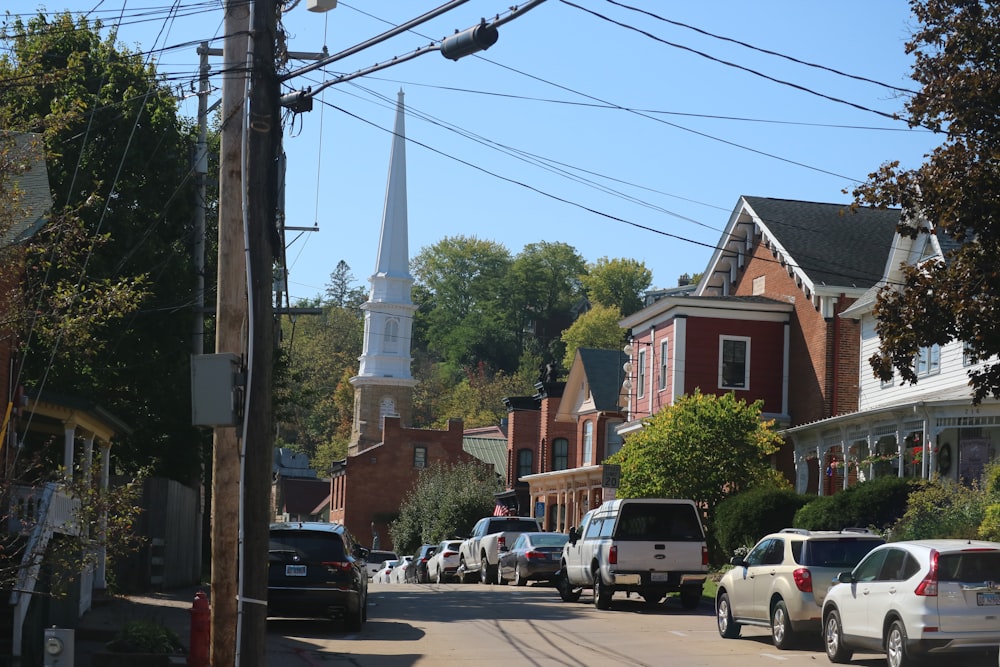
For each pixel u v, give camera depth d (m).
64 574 33.00
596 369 117.94
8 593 31.30
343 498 174.12
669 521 53.84
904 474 68.44
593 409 115.50
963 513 52.84
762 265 96.56
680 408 75.00
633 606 56.59
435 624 46.91
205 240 70.50
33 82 35.41
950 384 68.75
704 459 73.31
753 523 67.69
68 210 31.33
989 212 37.59
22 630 31.39
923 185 38.62
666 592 55.03
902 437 65.31
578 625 46.12
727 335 92.25
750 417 74.75
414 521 145.62
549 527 126.94
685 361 91.69
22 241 30.00
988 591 31.05
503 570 77.44
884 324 39.38
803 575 37.62
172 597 53.88
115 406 63.84
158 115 63.41
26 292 29.28
